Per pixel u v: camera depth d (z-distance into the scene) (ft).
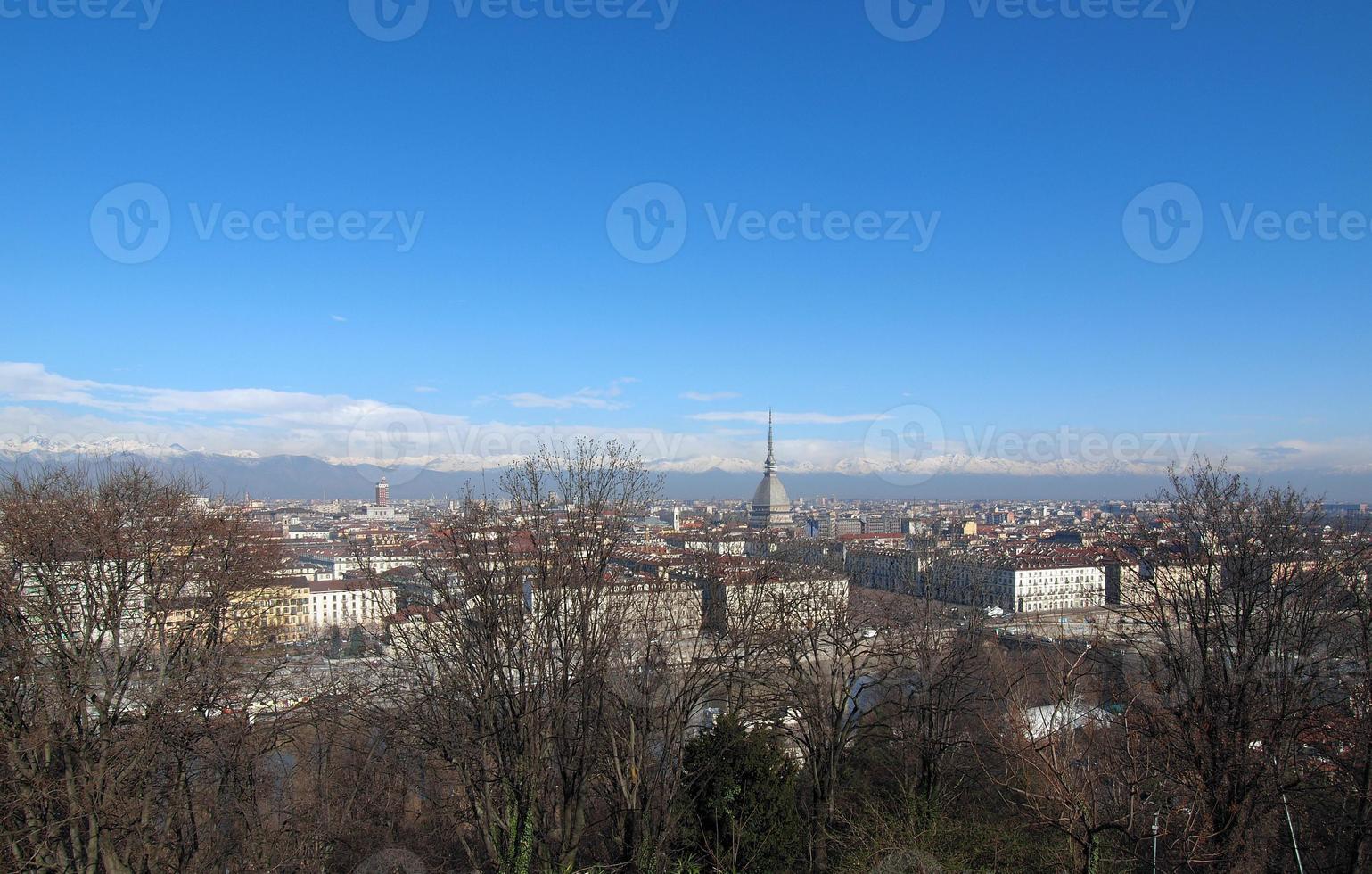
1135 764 104.63
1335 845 119.75
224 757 131.34
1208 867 104.06
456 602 119.96
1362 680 117.60
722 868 121.39
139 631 146.20
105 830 119.65
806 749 166.20
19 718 122.11
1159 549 138.10
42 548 135.64
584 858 137.69
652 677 139.13
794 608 174.40
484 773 114.73
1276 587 122.21
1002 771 158.81
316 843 133.90
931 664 175.63
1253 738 112.88
